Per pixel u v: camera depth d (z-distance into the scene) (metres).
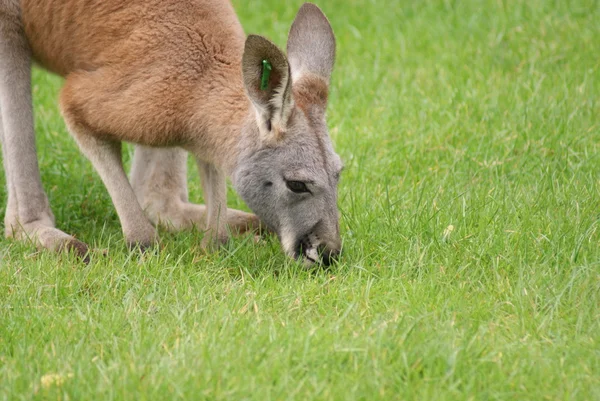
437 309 8.80
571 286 9.11
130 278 9.61
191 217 11.84
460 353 7.82
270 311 8.90
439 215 10.97
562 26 17.03
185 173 12.16
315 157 9.85
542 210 10.93
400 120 14.13
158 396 7.20
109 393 7.22
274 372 7.56
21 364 7.68
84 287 9.48
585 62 15.73
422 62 16.33
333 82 15.72
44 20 10.78
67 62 10.97
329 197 9.90
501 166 12.48
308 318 8.73
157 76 10.27
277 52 9.37
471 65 16.09
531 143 12.95
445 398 7.29
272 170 9.94
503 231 10.40
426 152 13.16
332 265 9.90
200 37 10.39
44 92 15.87
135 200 10.75
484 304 8.98
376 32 17.86
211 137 10.38
